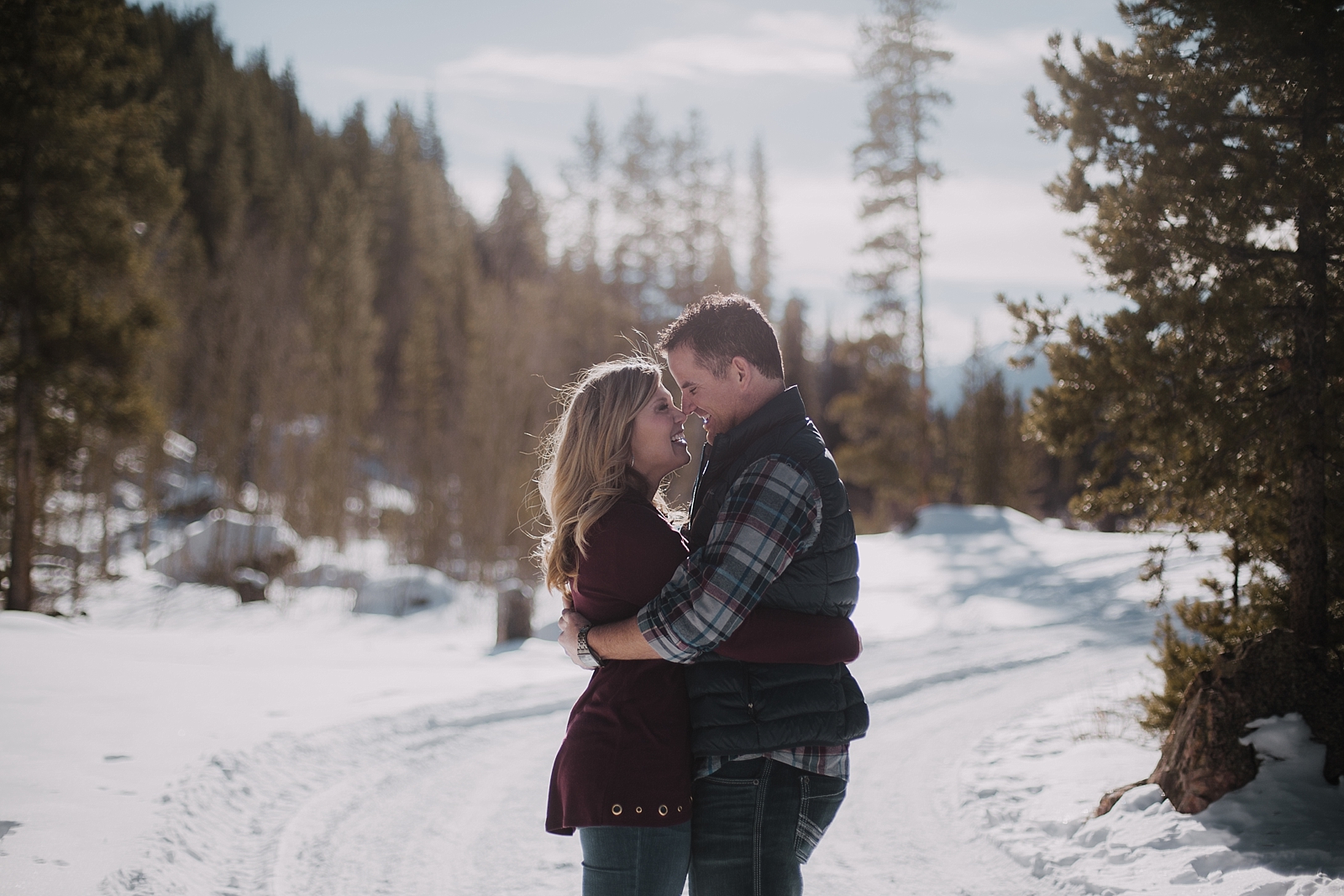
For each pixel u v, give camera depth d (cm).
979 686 1056
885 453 3578
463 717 850
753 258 5091
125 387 1862
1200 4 514
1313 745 452
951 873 464
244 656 1252
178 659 1135
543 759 714
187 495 4097
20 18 1798
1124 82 556
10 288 1755
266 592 2762
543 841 520
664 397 262
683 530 276
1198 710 474
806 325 6569
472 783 644
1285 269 521
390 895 434
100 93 1969
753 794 238
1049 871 446
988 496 4256
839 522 243
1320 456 512
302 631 2203
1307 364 514
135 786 550
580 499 257
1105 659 1207
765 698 236
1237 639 631
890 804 596
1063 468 4688
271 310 4256
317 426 4572
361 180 7156
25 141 1788
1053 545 2770
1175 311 518
